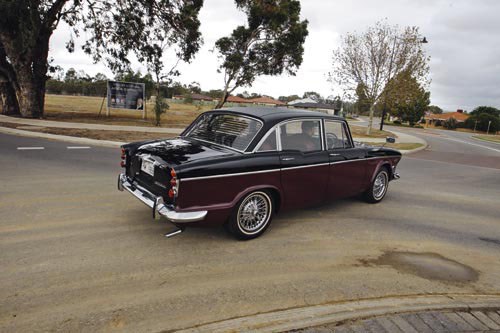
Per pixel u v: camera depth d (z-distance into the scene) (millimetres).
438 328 2580
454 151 18641
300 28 25266
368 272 3508
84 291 2861
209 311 2670
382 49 22969
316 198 4773
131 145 4461
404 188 7785
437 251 4191
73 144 11312
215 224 3770
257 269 3432
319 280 3275
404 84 22562
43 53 19125
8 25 17312
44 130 13984
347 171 5113
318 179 4652
